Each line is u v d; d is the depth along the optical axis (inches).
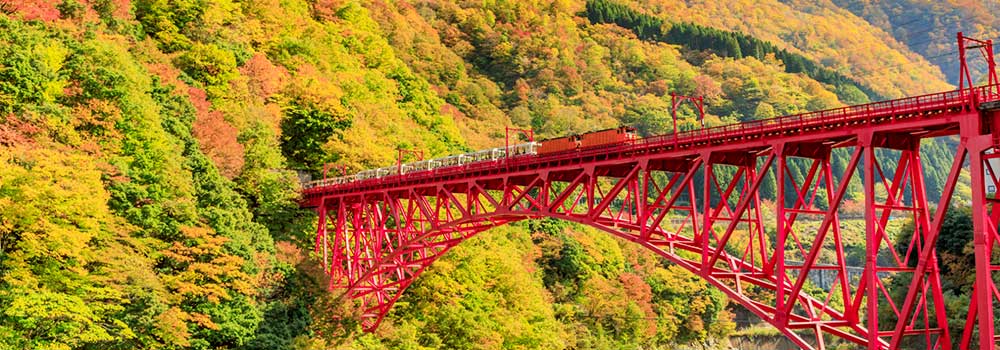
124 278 2470.5
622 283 5339.6
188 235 2866.6
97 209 2445.9
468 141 6747.1
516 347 3784.5
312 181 4082.2
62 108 2945.4
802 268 1855.3
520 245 4953.3
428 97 6914.4
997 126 1643.7
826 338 4662.9
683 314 5565.9
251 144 3887.8
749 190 2034.9
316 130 4520.2
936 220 1658.5
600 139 2469.2
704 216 2116.1
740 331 5866.1
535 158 2650.1
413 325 3560.5
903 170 1877.5
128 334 2356.1
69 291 2343.8
